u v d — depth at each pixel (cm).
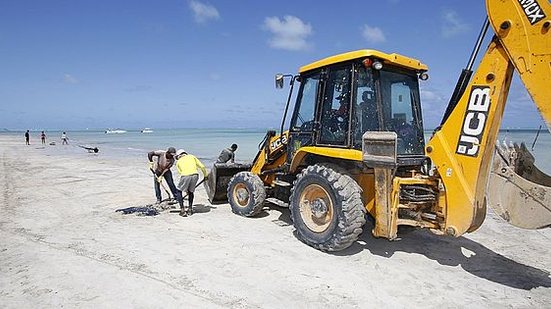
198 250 528
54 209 788
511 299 400
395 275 454
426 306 380
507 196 434
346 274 452
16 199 892
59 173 1397
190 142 4631
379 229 486
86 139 6062
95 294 391
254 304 374
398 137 533
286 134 702
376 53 503
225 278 434
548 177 456
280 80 659
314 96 598
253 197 711
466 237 620
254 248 540
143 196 948
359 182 543
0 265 469
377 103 507
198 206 834
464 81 449
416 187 490
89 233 611
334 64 555
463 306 382
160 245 549
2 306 366
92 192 1000
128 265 470
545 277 462
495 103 411
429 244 578
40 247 537
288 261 490
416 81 576
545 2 371
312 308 370
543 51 372
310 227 541
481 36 437
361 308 372
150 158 851
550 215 405
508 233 650
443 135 457
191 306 367
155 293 394
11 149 2986
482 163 423
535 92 377
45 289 402
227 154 884
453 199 443
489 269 484
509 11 393
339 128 543
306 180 541
